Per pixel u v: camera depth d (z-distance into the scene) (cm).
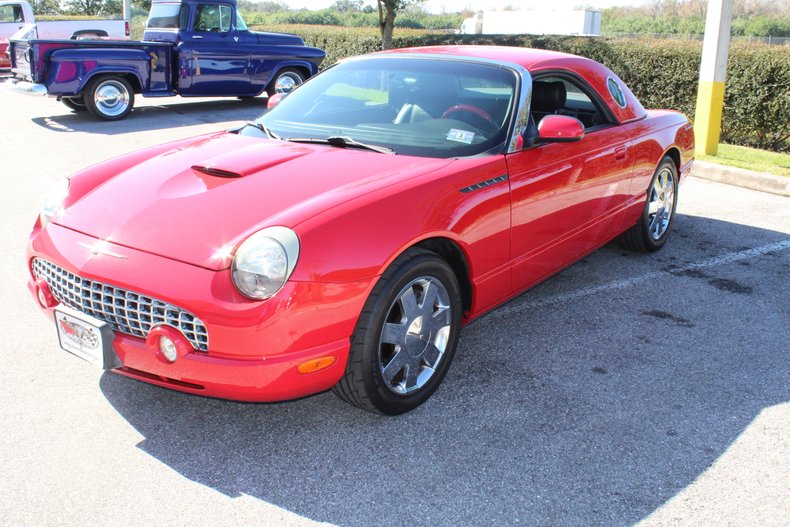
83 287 281
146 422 303
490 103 373
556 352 381
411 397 311
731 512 256
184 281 258
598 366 366
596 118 464
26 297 432
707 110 895
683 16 7944
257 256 254
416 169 319
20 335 381
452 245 323
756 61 988
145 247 274
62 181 343
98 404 316
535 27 3709
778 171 800
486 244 336
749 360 379
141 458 279
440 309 320
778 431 310
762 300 465
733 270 521
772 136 1004
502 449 290
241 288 253
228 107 1371
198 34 1243
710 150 914
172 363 264
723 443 300
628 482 272
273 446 289
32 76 1089
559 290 475
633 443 297
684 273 513
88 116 1215
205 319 253
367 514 250
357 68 431
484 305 355
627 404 329
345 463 279
